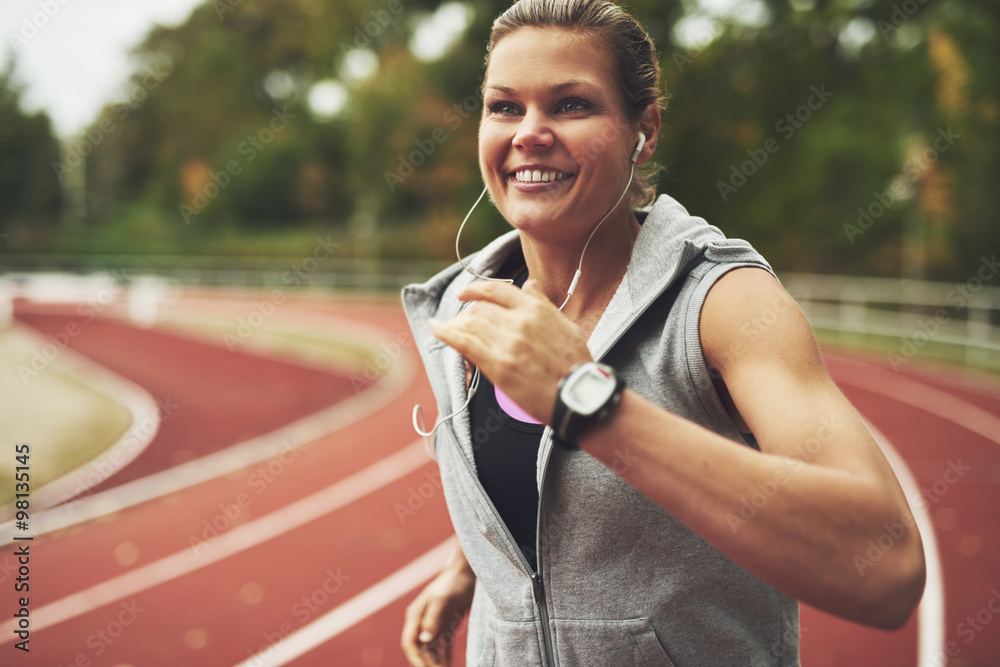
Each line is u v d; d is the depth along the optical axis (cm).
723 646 106
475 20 2853
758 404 88
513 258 145
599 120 109
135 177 4706
